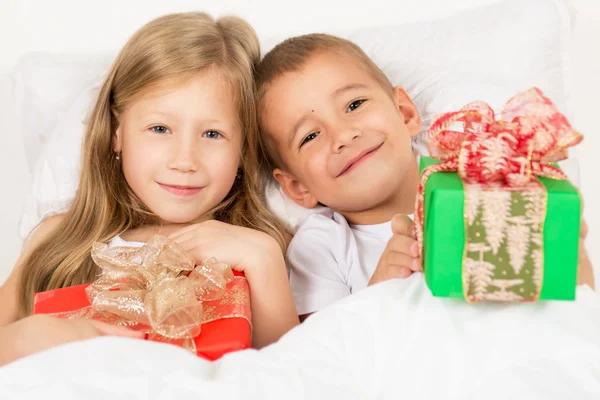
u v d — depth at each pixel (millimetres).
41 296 972
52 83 1490
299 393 704
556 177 734
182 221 1205
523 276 709
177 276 954
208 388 683
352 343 796
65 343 787
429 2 1645
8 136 1692
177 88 1139
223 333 848
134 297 885
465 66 1408
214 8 1653
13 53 1680
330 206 1288
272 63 1281
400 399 757
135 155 1167
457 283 725
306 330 809
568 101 1415
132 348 733
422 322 801
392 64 1442
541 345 765
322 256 1258
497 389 731
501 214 697
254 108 1255
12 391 671
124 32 1666
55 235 1273
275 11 1661
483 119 773
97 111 1256
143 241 1230
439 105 1332
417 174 1280
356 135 1171
